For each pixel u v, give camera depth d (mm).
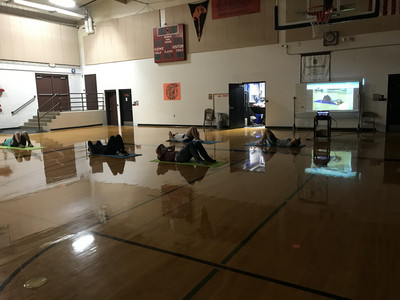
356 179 4355
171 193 3961
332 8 8062
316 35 10453
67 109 15508
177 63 13422
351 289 1898
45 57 14289
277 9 8836
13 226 3070
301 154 6352
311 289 1908
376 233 2668
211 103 12930
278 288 1930
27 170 5602
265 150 6961
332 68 10492
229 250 2445
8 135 11617
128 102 15234
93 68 15656
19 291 2000
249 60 11852
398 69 9641
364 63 10055
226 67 12352
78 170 5461
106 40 14984
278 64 11344
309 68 10844
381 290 1876
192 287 1968
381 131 10148
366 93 10180
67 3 13320
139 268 2223
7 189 4395
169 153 5922
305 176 4586
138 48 14227
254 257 2322
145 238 2707
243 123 12789
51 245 2641
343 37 10172
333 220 2971
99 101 15758
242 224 2938
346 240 2555
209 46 12562
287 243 2531
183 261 2297
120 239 2707
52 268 2271
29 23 13609
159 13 13391
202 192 3957
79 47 15844
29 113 13938
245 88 13055
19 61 13359
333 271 2104
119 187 4316
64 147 8344
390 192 3742
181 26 12852
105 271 2201
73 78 15656
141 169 5363
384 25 9625
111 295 1920
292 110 11398
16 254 2500
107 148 6809
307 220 2986
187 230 2840
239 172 4945
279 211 3240
